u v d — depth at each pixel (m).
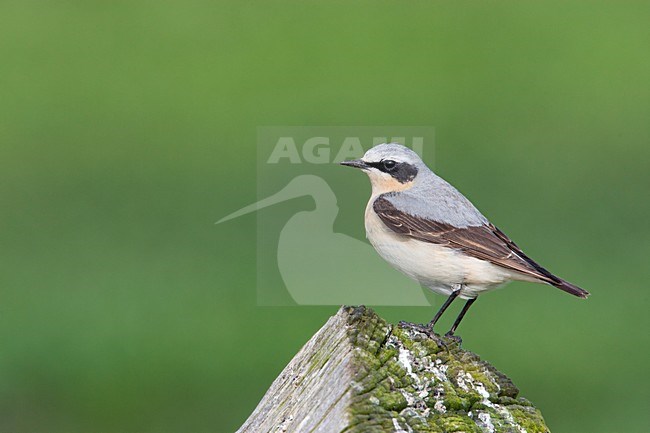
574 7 26.77
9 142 20.22
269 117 21.58
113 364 13.83
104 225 17.28
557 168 19.08
